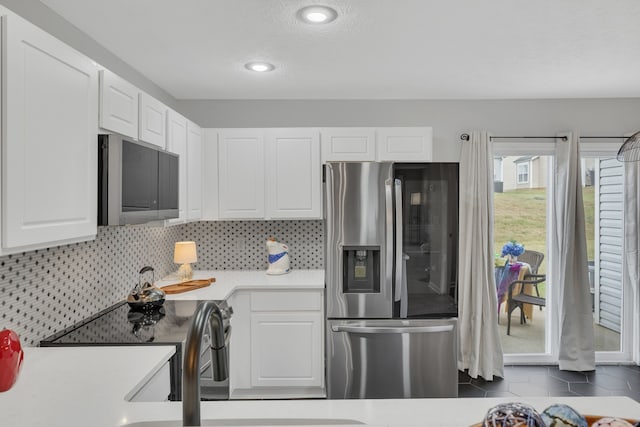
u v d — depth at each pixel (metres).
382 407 1.10
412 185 2.80
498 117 3.67
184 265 3.25
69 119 1.49
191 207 3.04
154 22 2.10
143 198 1.91
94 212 1.66
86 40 2.25
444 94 3.50
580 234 3.58
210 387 2.13
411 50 2.49
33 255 1.79
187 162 2.95
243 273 3.56
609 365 3.70
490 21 2.09
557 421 0.73
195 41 2.35
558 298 3.68
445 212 2.80
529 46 2.43
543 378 3.45
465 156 3.63
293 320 3.07
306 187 3.34
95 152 1.67
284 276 3.40
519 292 3.82
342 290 2.83
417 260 2.80
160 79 3.07
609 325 3.80
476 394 3.16
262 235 3.74
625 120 3.65
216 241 3.74
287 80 3.10
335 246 2.83
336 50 2.49
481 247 3.53
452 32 2.23
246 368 3.08
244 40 2.34
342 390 2.81
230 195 3.35
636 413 1.04
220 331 0.88
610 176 3.79
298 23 2.12
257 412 1.07
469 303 3.56
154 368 1.52
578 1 1.88
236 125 3.66
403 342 2.77
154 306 2.40
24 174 1.26
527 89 3.36
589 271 3.84
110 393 1.28
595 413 1.04
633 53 2.54
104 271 2.41
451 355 2.78
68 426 1.08
